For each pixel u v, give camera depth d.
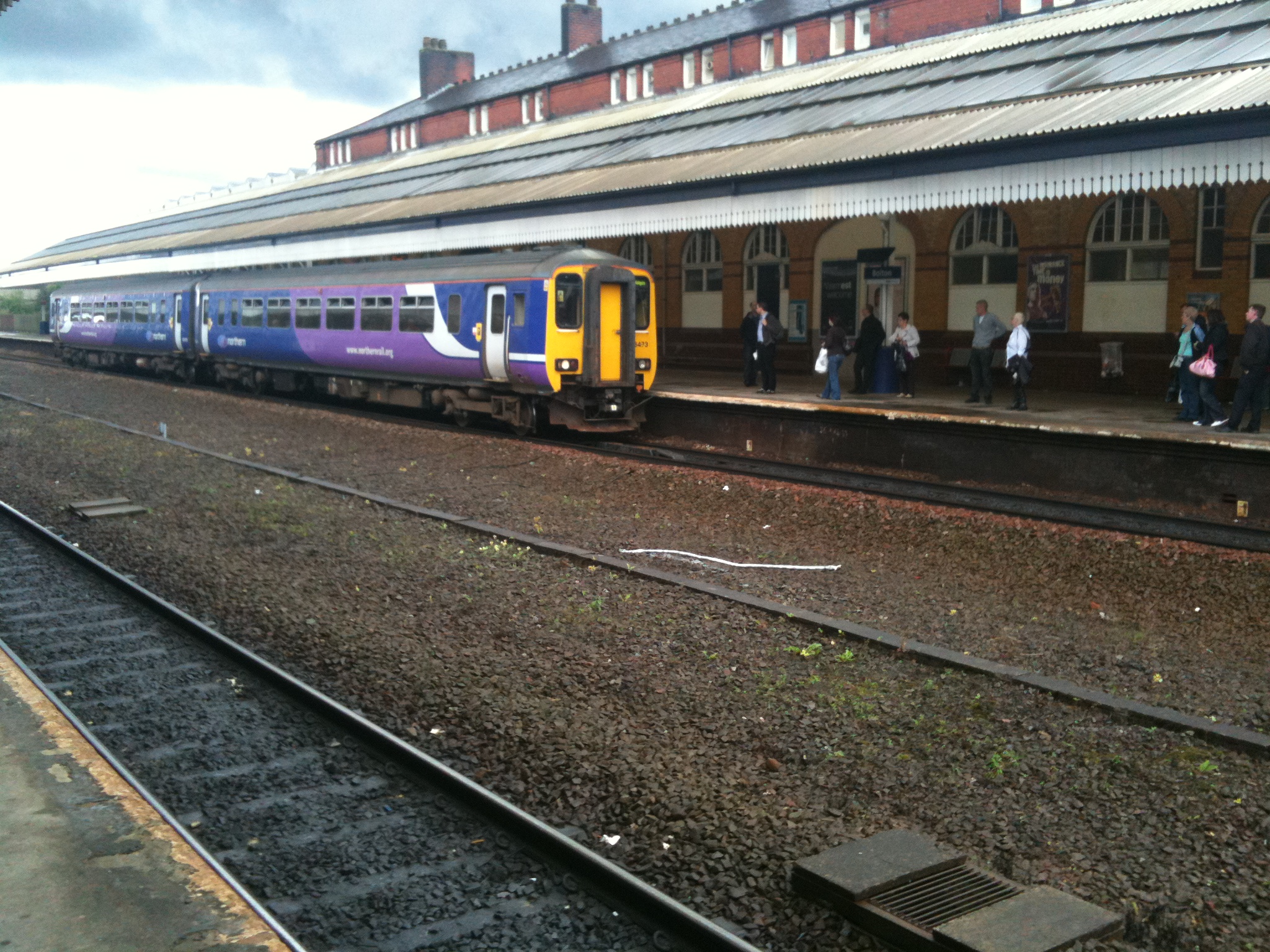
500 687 6.80
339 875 4.71
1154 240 18.19
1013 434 13.44
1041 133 12.24
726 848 4.80
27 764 5.14
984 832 4.98
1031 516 10.98
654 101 29.67
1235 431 12.53
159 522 11.83
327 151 53.47
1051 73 15.64
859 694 6.63
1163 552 9.64
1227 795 5.28
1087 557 9.79
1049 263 19.44
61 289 39.25
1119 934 4.17
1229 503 11.66
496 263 18.28
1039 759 5.71
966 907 4.34
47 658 7.59
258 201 41.22
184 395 27.09
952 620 8.24
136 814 4.67
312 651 7.57
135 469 15.33
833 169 14.56
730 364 25.67
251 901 4.05
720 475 13.71
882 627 8.05
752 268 25.28
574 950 4.17
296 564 9.95
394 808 5.36
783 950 4.16
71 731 5.55
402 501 13.13
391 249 23.39
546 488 14.05
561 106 37.38
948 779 5.51
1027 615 8.49
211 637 7.75
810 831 4.94
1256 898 4.40
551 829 4.82
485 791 5.23
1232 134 10.89
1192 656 7.52
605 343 17.56
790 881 4.52
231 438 19.02
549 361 17.11
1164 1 17.91
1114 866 4.67
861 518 11.52
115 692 6.94
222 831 5.12
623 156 21.16
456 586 9.21
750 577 9.55
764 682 6.85
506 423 20.36
